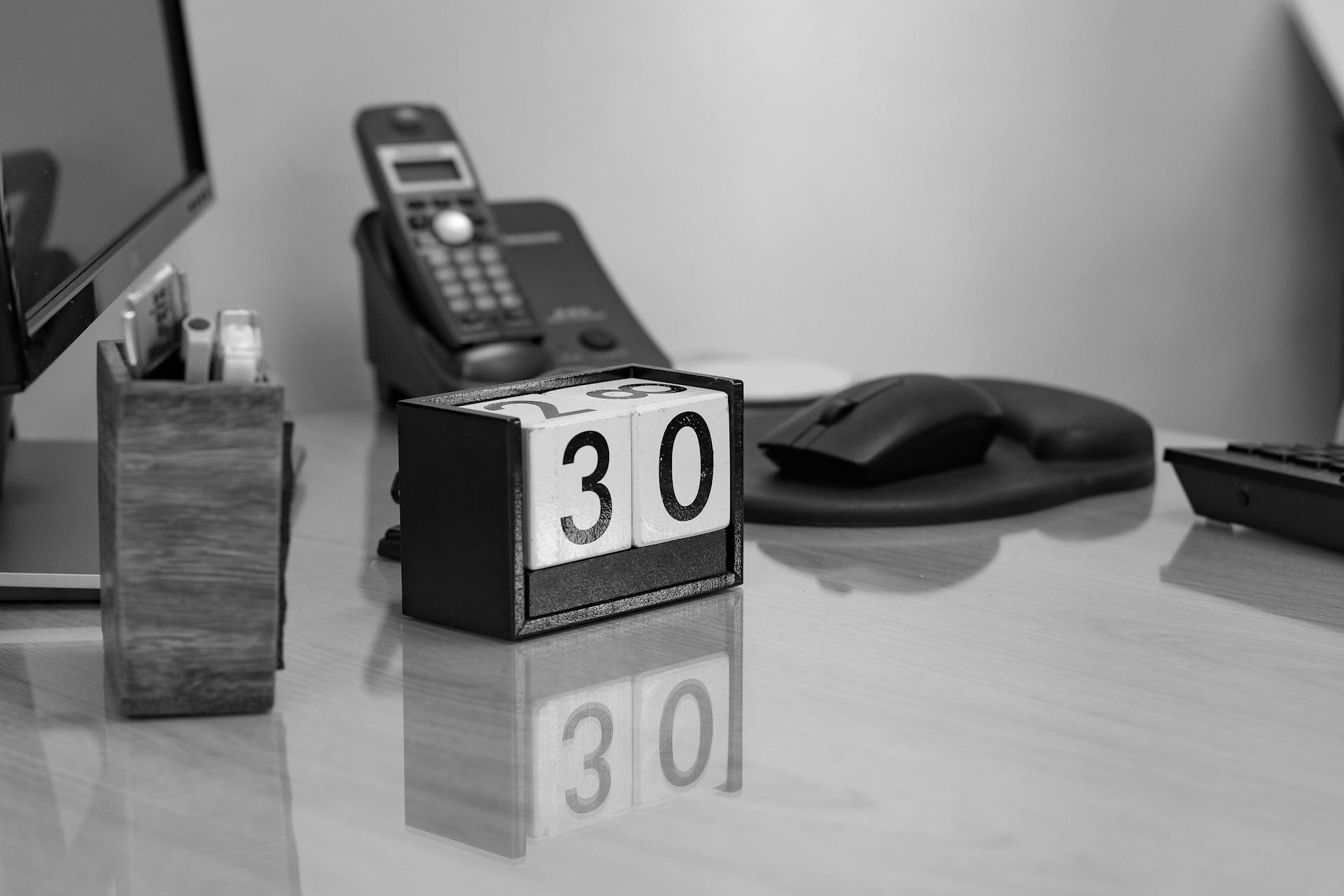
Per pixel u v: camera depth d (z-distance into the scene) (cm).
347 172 156
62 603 102
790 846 79
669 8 177
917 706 89
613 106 175
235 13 147
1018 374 219
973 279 211
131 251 118
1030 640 96
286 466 89
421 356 137
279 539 88
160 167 132
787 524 114
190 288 148
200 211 138
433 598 98
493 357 136
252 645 88
